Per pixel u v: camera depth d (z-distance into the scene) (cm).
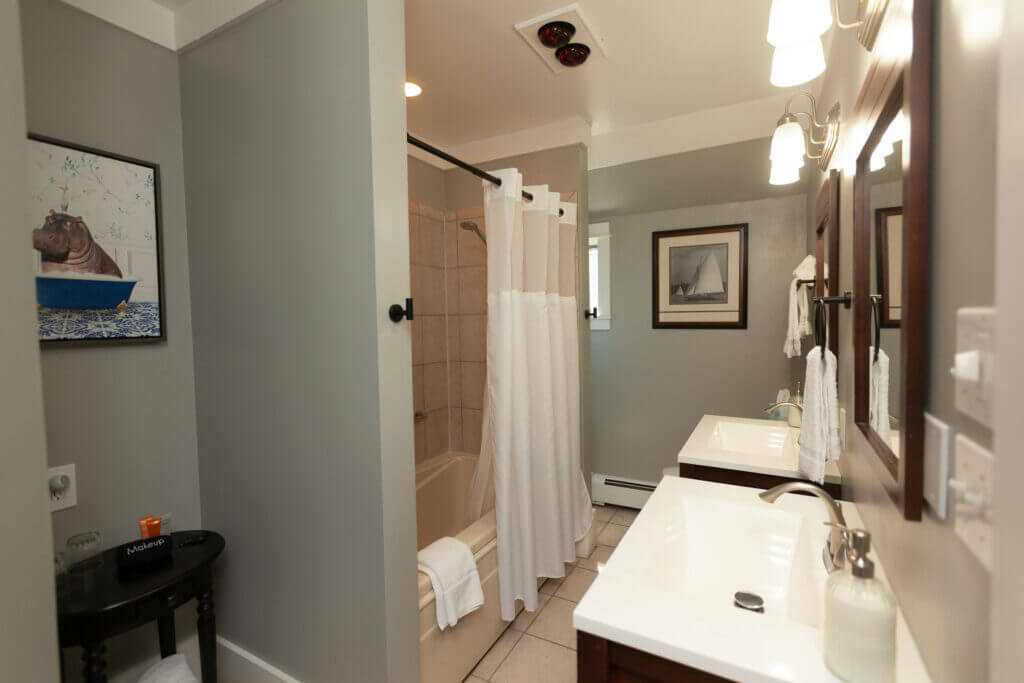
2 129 91
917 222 62
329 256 135
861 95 100
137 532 159
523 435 191
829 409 131
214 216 162
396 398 134
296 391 146
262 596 160
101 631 121
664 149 250
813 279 213
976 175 48
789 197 287
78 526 145
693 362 316
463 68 199
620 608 82
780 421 223
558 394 216
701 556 121
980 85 47
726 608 82
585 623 80
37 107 135
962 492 52
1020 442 39
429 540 265
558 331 215
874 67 88
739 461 168
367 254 128
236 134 153
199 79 162
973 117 49
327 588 144
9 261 91
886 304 92
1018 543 39
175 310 169
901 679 64
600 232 336
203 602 146
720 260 305
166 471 167
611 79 209
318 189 136
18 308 93
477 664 181
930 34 60
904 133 65
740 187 278
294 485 149
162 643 152
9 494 91
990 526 44
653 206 314
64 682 140
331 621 144
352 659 140
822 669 67
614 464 342
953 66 54
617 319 337
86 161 144
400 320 135
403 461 137
